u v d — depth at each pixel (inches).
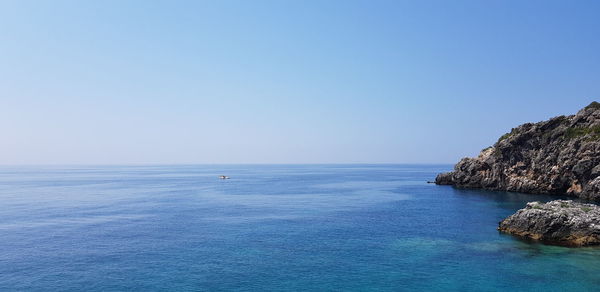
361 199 4672.7
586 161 4094.5
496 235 2412.6
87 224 2942.9
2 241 2346.2
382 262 1863.9
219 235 2502.5
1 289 1530.5
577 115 4552.2
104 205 4197.8
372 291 1493.6
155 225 2883.9
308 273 1707.7
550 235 2181.3
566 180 4367.6
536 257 1882.4
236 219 3159.5
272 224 2906.0
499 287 1513.3
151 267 1803.6
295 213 3499.0
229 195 5315.0
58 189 6584.6
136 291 1501.0
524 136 4975.4
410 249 2100.1
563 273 1644.9
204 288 1530.5
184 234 2539.4
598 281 1546.5
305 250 2100.1
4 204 4325.8
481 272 1691.7
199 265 1833.2
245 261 1895.9
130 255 2012.8
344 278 1643.7
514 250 2027.6
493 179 5433.1
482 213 3356.3
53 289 1526.8
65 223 2992.1
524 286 1515.7
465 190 5620.1
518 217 2418.8
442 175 6909.5
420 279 1620.3
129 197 5103.3
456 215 3260.3
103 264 1854.1
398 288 1518.2
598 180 3887.8
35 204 4315.9
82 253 2055.9
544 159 4670.3
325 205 4094.5
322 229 2694.4
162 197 5078.7
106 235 2512.3
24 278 1657.2
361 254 2012.8
